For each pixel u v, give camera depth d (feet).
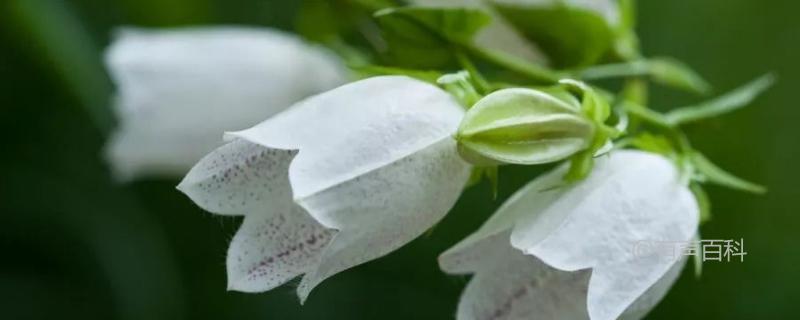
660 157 1.25
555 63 1.39
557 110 1.20
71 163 1.76
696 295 1.73
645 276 1.20
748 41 1.79
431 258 1.72
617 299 1.19
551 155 1.20
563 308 1.24
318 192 1.15
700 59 1.78
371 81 1.20
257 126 1.17
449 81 1.20
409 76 1.23
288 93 1.54
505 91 1.19
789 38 1.78
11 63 1.73
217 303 1.73
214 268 1.74
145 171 1.58
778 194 1.75
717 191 1.74
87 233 1.75
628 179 1.22
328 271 1.17
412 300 1.72
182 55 1.54
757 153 1.75
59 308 1.73
